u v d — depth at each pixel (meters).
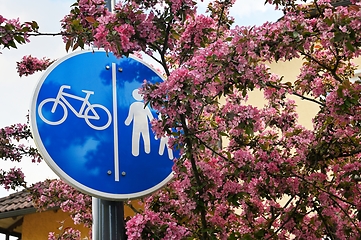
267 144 3.39
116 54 2.51
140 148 2.63
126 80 2.74
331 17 2.46
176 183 3.10
